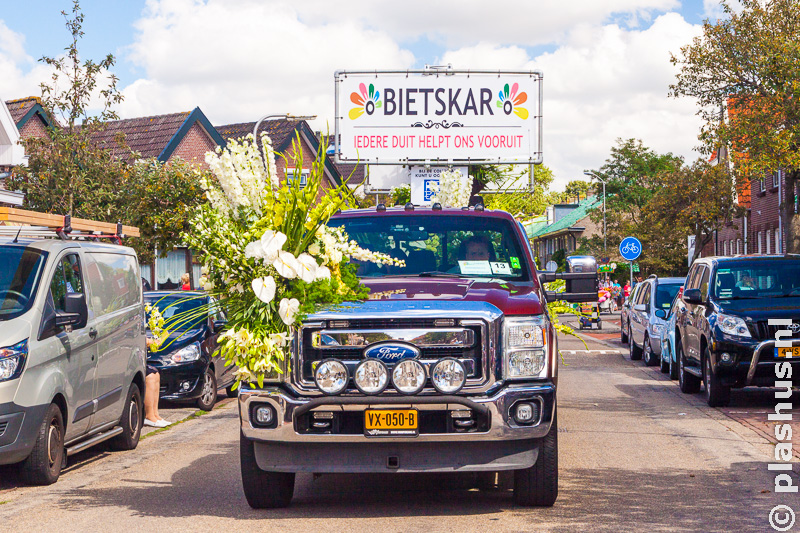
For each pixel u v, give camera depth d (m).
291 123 47.31
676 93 28.91
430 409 6.45
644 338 20.95
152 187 26.39
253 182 7.14
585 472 8.51
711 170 52.62
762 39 26.88
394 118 24.39
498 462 6.62
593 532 6.25
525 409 6.54
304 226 7.01
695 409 13.25
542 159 24.31
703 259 15.62
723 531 6.28
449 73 24.31
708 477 8.23
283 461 6.68
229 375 16.08
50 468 8.78
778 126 27.16
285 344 6.63
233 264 6.96
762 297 13.97
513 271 8.09
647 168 86.94
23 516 7.30
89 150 20.77
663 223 55.22
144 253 26.67
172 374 14.01
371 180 24.75
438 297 6.85
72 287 9.66
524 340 6.64
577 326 40.47
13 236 9.99
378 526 6.55
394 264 7.64
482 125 24.39
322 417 6.56
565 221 107.44
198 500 7.66
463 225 8.42
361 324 6.57
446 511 7.02
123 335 10.80
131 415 11.04
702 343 13.96
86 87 20.20
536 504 7.07
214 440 11.33
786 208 29.11
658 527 6.39
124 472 9.31
